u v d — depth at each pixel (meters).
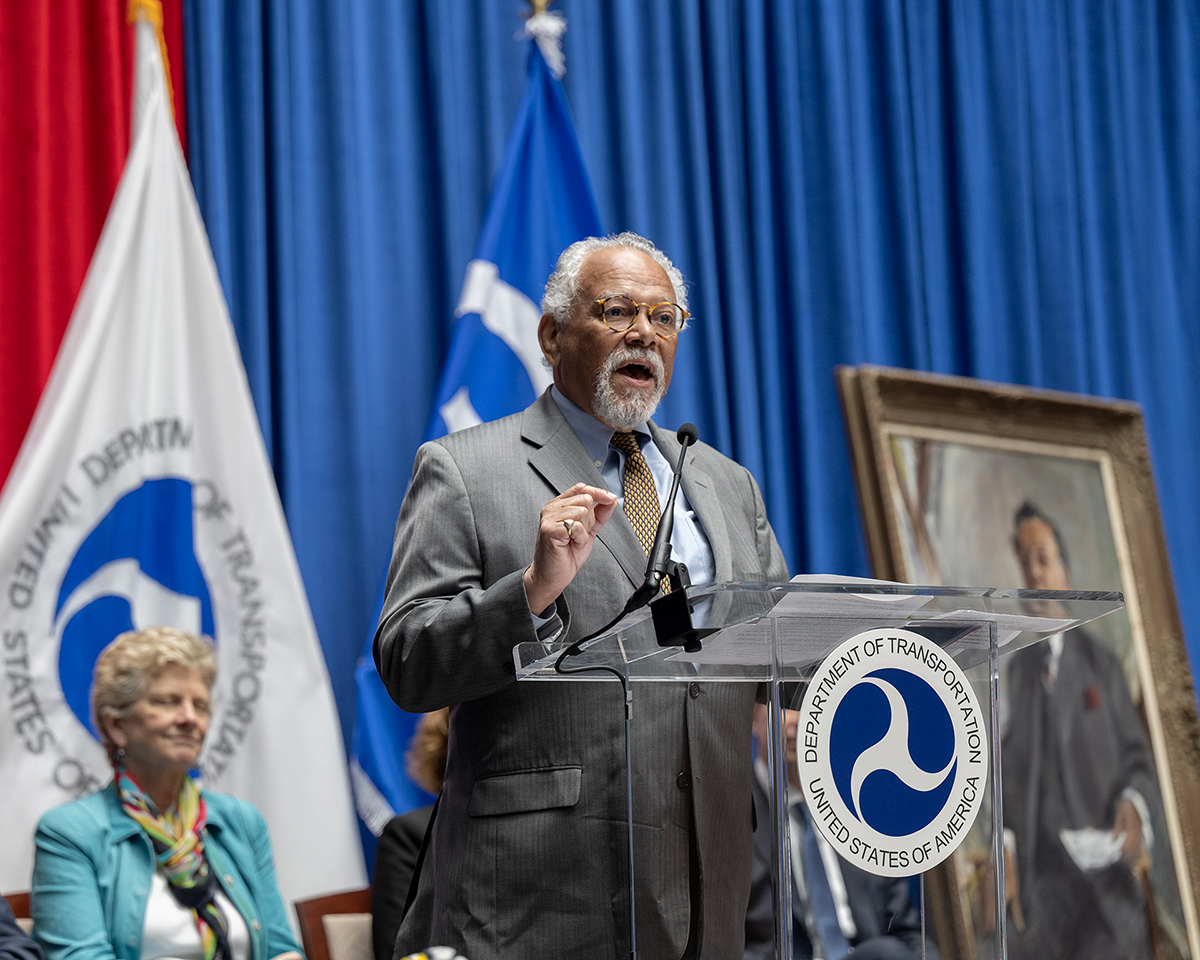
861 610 4.16
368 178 12.16
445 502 5.64
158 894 8.09
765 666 4.12
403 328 12.20
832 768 4.07
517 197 12.16
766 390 13.29
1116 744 13.12
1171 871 12.90
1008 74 14.73
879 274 14.02
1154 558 13.77
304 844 10.43
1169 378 15.12
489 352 11.63
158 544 10.41
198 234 10.95
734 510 6.11
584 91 13.16
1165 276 15.27
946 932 4.14
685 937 4.27
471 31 12.80
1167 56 15.73
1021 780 12.67
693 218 13.25
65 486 10.16
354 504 11.70
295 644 10.72
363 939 9.15
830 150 13.82
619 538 5.55
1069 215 14.78
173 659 8.49
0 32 10.95
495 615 4.88
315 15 12.15
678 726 4.59
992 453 13.31
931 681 4.29
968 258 14.21
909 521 12.68
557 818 5.11
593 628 5.36
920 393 13.09
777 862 3.95
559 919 5.02
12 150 10.91
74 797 9.87
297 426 11.59
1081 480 13.70
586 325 6.04
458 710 5.62
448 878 5.31
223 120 11.63
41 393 10.77
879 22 14.34
